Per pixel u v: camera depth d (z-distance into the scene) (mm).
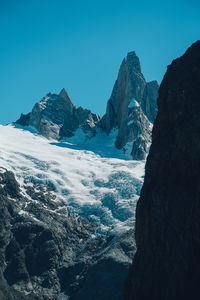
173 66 51312
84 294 121688
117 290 117688
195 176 42250
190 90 46062
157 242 43375
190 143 42688
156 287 41688
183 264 39906
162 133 48469
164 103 49562
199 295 37781
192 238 40031
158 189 44875
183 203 42094
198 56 48938
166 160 45031
